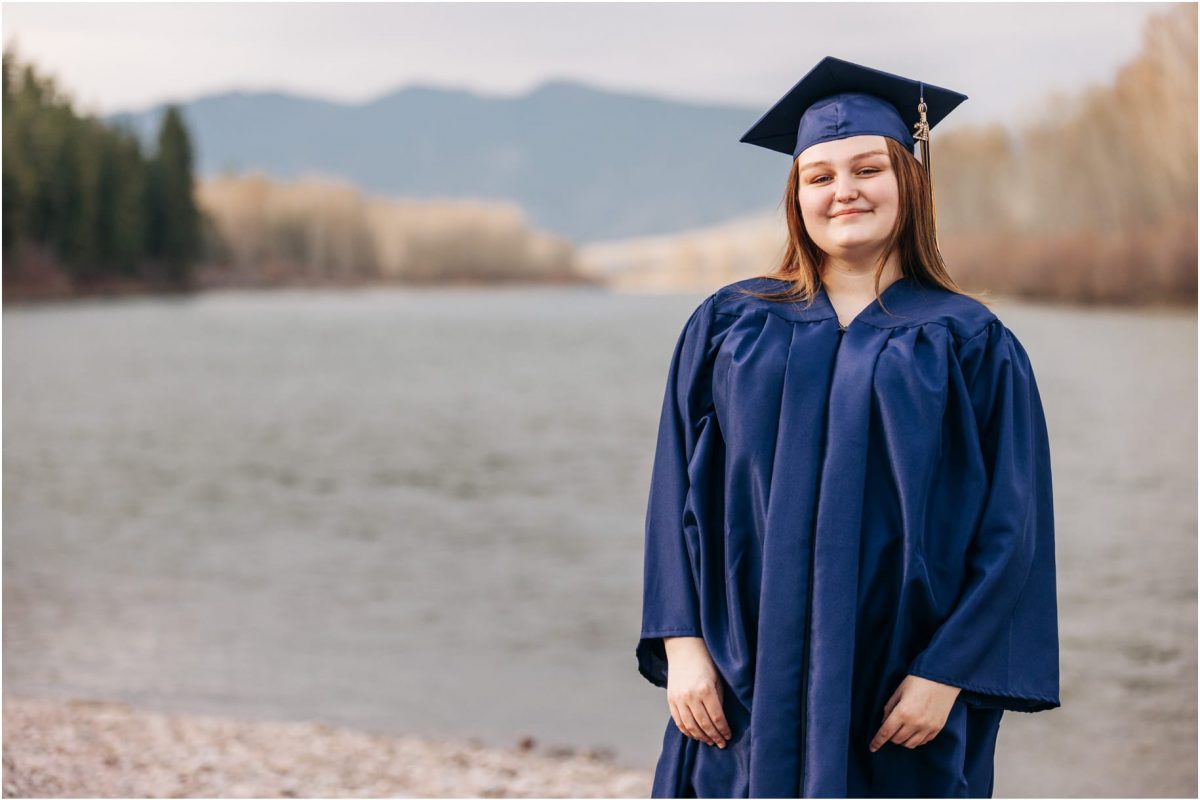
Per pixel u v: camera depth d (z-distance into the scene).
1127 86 49.78
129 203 73.94
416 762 6.25
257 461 20.61
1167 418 21.81
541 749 6.88
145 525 15.20
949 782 2.38
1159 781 6.63
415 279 102.62
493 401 28.89
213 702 7.70
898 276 2.61
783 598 2.41
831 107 2.63
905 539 2.37
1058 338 35.41
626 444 22.16
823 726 2.36
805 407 2.47
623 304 82.25
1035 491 2.47
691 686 2.49
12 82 66.56
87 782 5.21
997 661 2.37
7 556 13.26
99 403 28.86
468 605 11.02
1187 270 46.34
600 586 11.89
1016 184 54.22
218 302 74.06
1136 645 9.51
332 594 11.54
